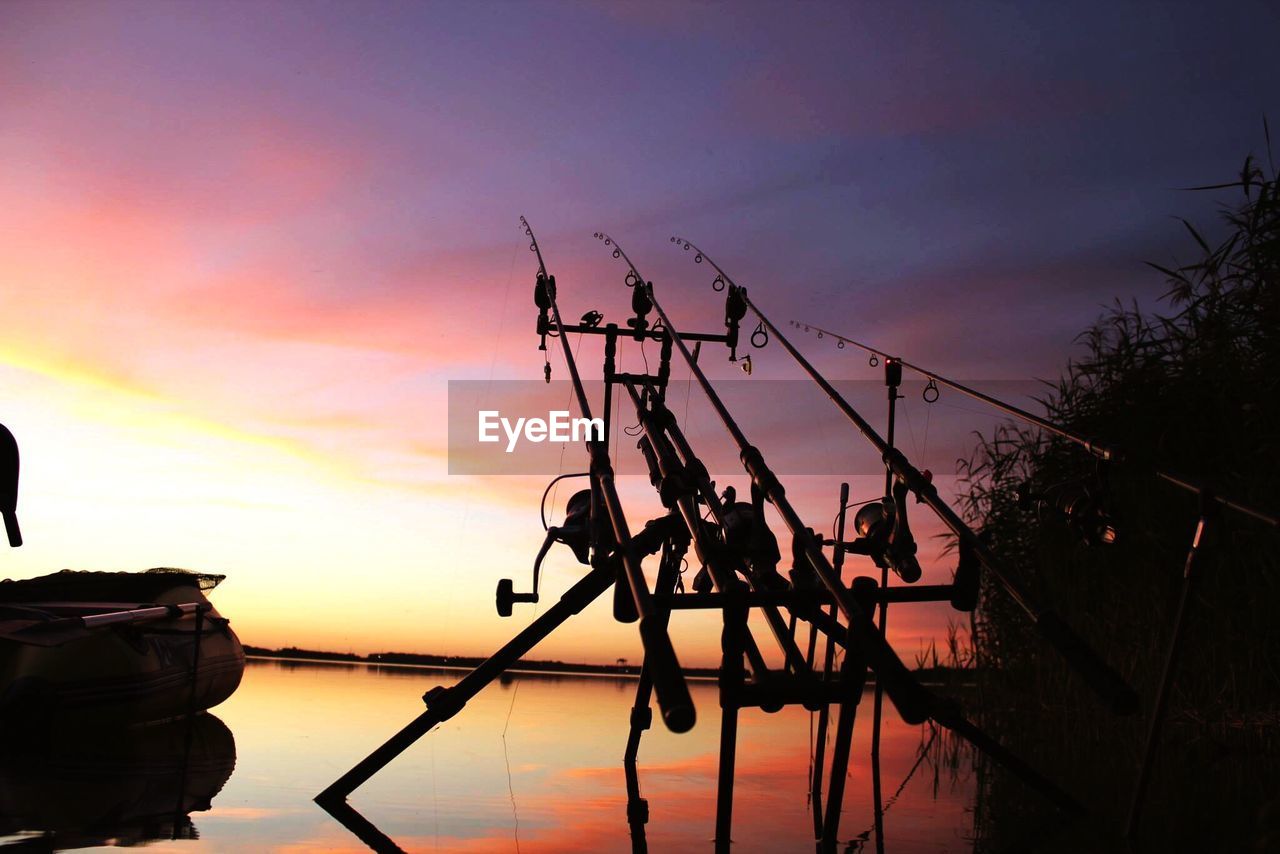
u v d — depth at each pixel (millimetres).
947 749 4340
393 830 2533
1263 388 4430
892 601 2436
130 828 2445
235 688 5410
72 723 4273
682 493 2756
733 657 2303
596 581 3111
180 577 5266
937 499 2588
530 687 7152
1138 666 4504
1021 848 2412
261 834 2434
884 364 4004
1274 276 4422
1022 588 2201
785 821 2756
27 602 4887
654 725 5109
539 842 2424
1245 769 3471
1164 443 4684
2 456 2291
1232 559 4359
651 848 2369
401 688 6551
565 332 3688
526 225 4574
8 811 2605
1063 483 2783
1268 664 4125
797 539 2357
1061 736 4520
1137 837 2516
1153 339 4988
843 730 2578
